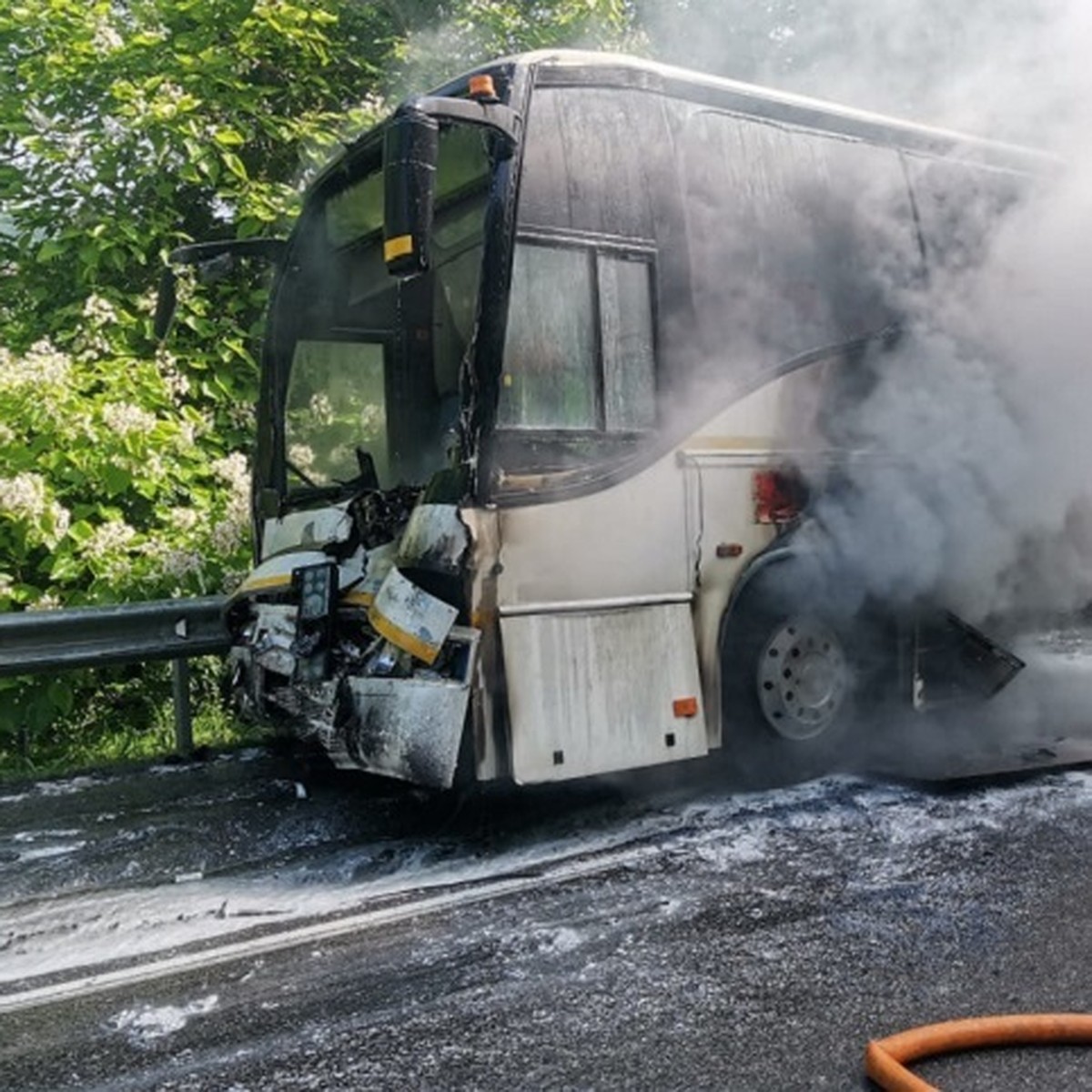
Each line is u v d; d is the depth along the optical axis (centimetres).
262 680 538
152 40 934
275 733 678
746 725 530
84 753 677
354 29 1108
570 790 541
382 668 461
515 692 441
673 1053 290
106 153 912
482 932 372
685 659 493
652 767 550
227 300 928
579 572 466
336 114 1003
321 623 486
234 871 448
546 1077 280
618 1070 283
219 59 935
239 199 921
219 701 740
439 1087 277
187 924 394
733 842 453
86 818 529
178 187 954
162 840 491
